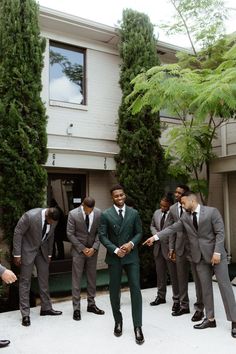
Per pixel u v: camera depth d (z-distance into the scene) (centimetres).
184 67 755
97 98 810
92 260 525
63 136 756
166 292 612
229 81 527
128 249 404
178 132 766
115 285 418
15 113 602
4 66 617
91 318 498
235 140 895
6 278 346
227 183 948
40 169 617
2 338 431
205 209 451
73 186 789
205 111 521
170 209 533
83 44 797
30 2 645
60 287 625
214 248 442
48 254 522
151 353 382
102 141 809
